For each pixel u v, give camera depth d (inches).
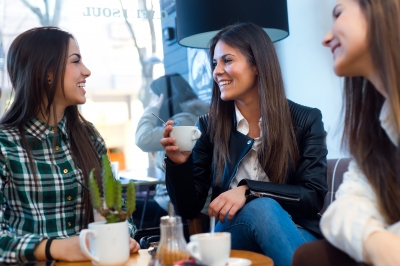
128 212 52.1
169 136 69.1
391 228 42.5
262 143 78.6
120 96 134.3
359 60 45.4
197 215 77.1
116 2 134.6
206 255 44.8
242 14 100.7
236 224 68.9
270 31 112.0
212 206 70.8
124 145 134.0
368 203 44.1
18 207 65.8
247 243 69.1
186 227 81.0
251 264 48.7
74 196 69.5
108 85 133.4
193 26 103.3
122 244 50.7
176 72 139.0
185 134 67.2
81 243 49.9
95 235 50.3
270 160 78.0
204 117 86.7
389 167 45.1
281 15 105.7
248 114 82.6
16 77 71.9
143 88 136.6
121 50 134.9
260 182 72.6
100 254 50.1
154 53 137.6
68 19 130.0
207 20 101.3
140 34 136.6
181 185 75.2
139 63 136.3
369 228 41.3
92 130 77.8
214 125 83.0
